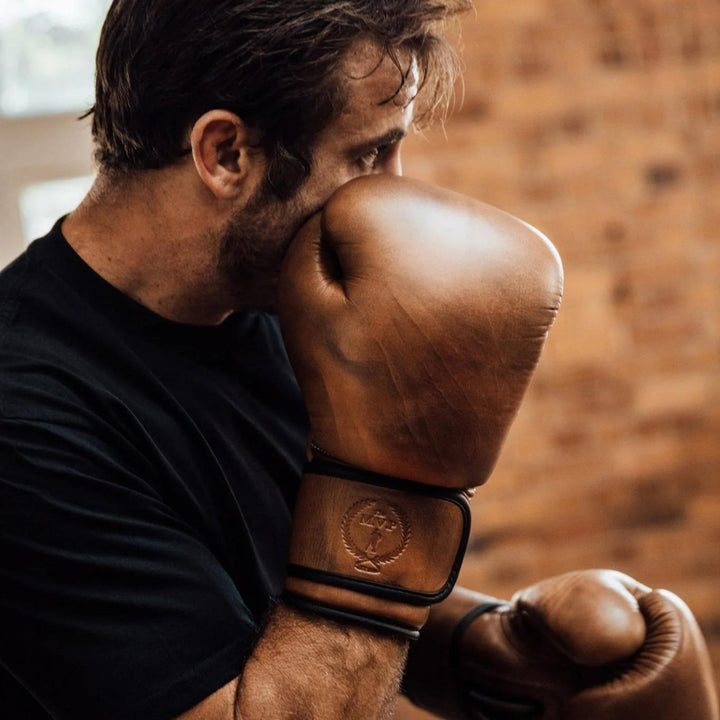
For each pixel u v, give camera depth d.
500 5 2.77
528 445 2.87
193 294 1.16
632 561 2.90
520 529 2.88
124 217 1.14
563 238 2.83
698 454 2.91
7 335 1.09
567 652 1.29
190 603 1.00
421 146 2.77
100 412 1.07
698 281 2.88
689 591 2.92
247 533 1.14
